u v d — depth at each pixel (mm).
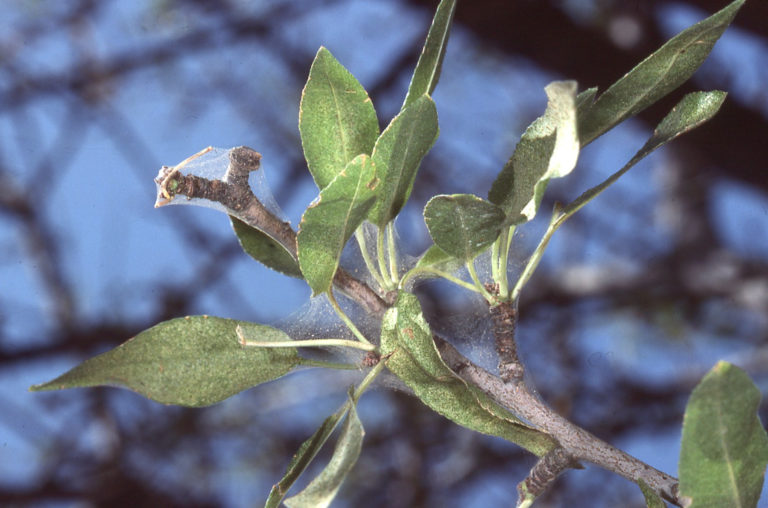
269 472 1079
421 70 438
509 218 425
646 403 1046
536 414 432
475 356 555
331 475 401
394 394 1064
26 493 1003
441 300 792
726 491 390
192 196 425
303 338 511
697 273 1067
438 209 423
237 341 426
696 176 1125
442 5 431
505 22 1038
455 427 1071
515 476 1070
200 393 420
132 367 414
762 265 1048
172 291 1075
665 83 428
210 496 1059
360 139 439
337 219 417
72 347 1046
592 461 430
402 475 1051
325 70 435
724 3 963
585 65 1056
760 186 1078
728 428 386
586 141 433
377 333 467
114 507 1019
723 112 1018
